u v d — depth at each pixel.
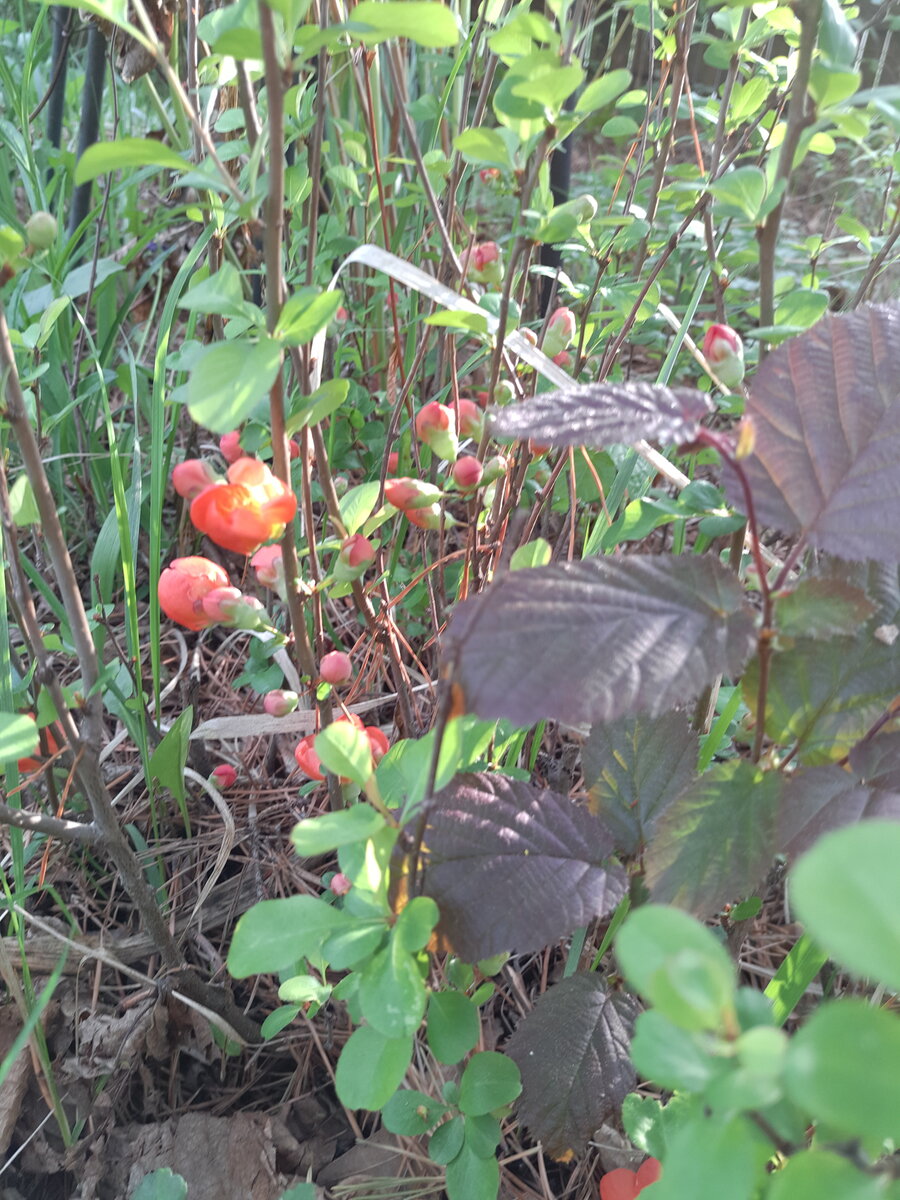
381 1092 0.27
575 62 0.34
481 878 0.31
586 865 0.32
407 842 0.30
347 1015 0.45
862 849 0.14
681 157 0.97
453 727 0.28
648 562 0.27
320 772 0.38
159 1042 0.43
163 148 0.25
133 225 0.78
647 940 0.17
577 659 0.25
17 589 0.33
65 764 0.44
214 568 0.36
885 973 0.14
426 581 0.53
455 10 0.48
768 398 0.30
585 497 0.52
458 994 0.31
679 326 0.51
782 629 0.27
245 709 0.59
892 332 0.31
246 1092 0.45
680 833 0.28
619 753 0.35
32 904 0.47
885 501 0.28
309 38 0.25
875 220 0.96
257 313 0.28
